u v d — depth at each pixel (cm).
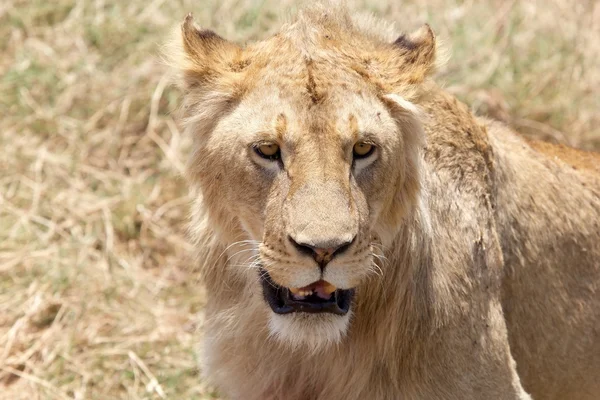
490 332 755
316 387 778
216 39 720
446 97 775
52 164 1399
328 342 709
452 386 739
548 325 827
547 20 1642
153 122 1451
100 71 1525
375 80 680
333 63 676
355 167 660
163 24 1584
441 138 754
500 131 841
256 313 749
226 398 855
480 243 757
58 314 1166
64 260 1241
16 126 1451
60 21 1616
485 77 1534
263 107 661
